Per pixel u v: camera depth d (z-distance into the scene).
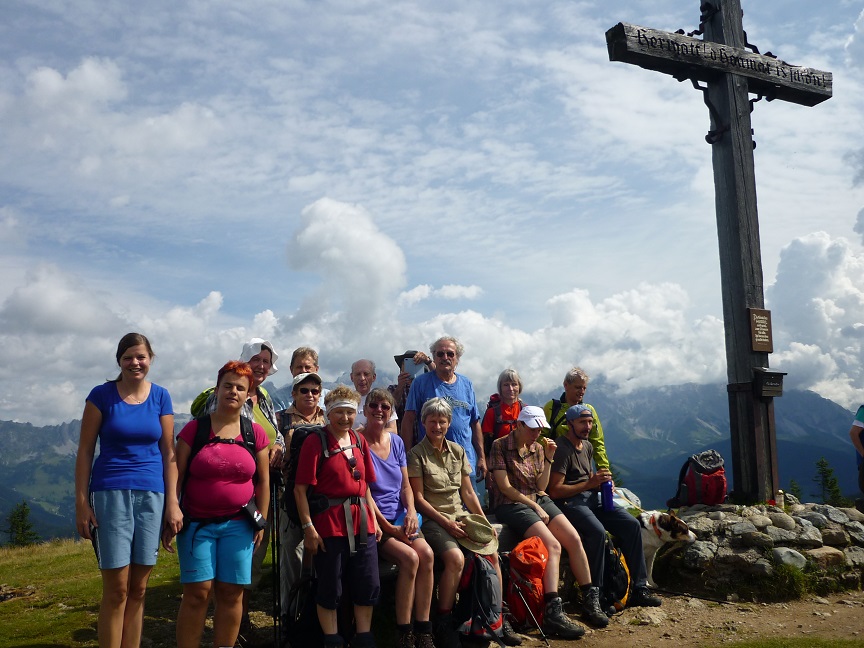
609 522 7.82
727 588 8.05
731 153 10.18
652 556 8.20
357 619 5.57
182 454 5.10
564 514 7.60
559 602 6.68
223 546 5.05
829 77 11.05
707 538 8.51
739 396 9.83
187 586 4.95
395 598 6.51
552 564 6.82
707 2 10.58
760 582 7.99
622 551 7.73
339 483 5.56
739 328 9.95
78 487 4.78
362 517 5.63
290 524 6.26
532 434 7.33
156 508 4.93
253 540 5.20
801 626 6.88
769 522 8.65
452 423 7.56
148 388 5.11
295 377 6.91
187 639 4.93
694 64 9.98
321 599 5.46
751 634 6.61
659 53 9.71
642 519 8.26
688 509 9.21
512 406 8.23
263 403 6.30
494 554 6.47
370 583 5.57
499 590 6.29
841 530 8.72
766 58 10.51
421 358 8.96
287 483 5.73
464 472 6.93
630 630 6.79
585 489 7.71
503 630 6.36
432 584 6.04
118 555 4.75
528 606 6.66
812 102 11.20
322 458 5.61
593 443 8.07
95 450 4.93
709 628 6.81
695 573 8.27
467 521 6.46
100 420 4.93
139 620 4.92
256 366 6.15
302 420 6.58
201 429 5.14
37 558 12.69
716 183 10.43
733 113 10.24
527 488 7.41
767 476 9.55
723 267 10.24
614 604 7.37
